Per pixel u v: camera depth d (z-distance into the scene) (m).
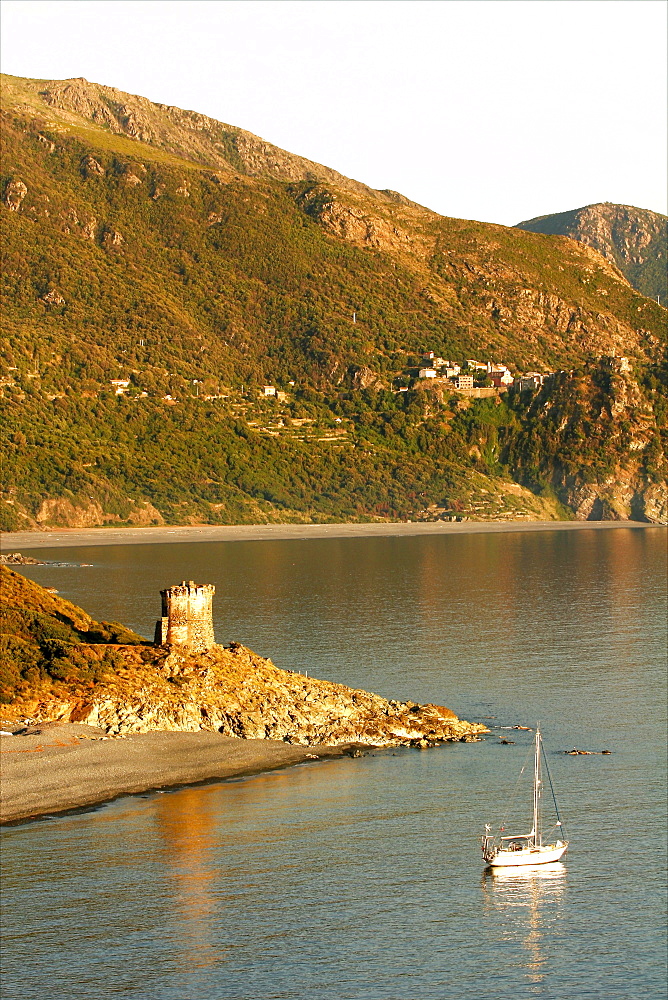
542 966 97.06
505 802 128.50
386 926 102.88
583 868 114.56
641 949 100.31
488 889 109.31
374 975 95.38
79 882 107.62
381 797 128.88
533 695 174.00
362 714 153.12
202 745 139.75
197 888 107.38
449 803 127.88
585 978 96.12
